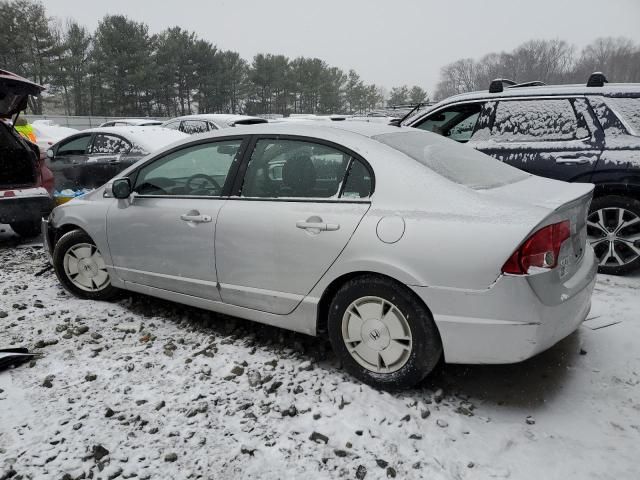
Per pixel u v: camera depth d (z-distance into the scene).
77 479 2.29
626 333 3.66
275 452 2.45
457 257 2.59
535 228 2.52
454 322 2.64
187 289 3.70
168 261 3.74
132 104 47.12
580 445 2.52
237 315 3.50
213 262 3.48
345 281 3.03
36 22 46.00
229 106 59.25
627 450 2.47
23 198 6.12
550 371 3.20
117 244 4.05
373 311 2.90
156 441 2.53
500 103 5.28
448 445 2.51
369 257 2.81
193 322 3.95
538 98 5.12
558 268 2.67
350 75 80.19
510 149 5.09
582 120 4.89
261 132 3.42
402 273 2.71
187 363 3.28
